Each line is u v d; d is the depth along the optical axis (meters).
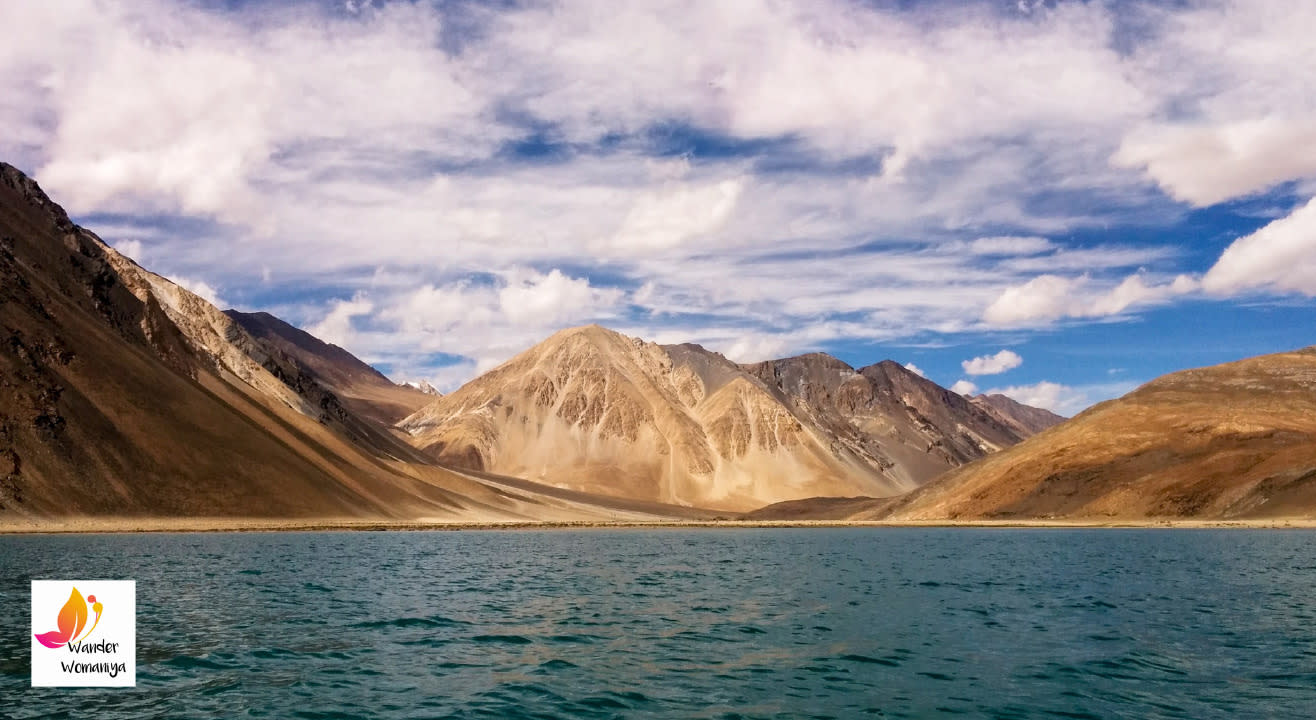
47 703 23.59
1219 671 28.33
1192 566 69.19
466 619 39.78
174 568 61.28
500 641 33.78
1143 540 112.12
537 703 24.09
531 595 50.00
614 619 40.28
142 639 33.34
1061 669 28.66
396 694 25.05
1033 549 96.69
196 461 134.12
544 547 105.19
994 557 83.75
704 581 59.59
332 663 29.17
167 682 26.16
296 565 67.25
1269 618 40.03
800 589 53.88
